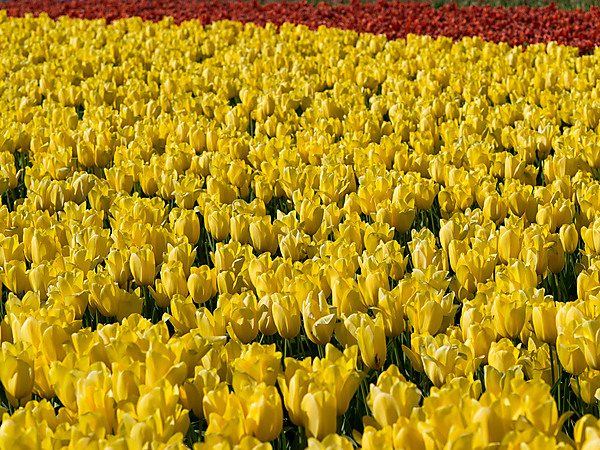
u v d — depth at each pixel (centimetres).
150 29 1188
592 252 374
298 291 307
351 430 284
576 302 285
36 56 1041
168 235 393
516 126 632
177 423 234
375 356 272
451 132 587
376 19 1420
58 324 286
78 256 361
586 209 416
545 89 712
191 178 480
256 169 557
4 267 357
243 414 227
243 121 657
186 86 851
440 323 289
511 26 1333
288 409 234
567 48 992
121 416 229
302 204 408
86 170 592
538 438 197
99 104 759
